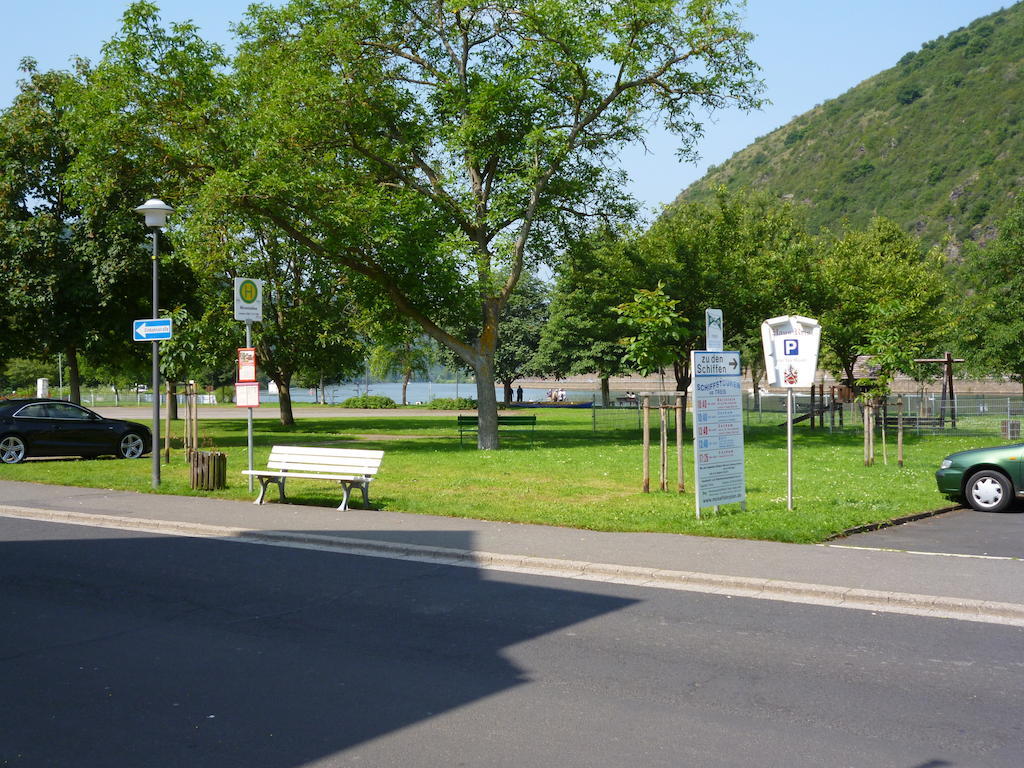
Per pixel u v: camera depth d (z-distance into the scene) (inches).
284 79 927.7
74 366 1245.1
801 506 515.8
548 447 1037.8
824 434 1307.8
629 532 436.5
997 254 1589.6
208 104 934.4
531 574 358.0
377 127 1001.5
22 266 1137.4
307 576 353.1
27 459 876.6
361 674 231.5
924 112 6422.2
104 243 1140.5
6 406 821.9
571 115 1047.6
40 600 311.7
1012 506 567.2
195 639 263.7
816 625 280.2
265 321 1472.7
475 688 220.5
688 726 195.3
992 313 1581.0
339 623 282.2
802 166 7027.6
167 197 1029.2
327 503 546.9
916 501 555.5
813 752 181.3
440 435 1270.9
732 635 268.8
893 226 1929.1
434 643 260.1
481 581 344.8
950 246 4972.9
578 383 4515.3
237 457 873.5
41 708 206.1
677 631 273.1
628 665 239.3
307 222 989.2
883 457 893.2
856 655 248.5
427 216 950.4
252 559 387.9
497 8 1004.6
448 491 605.3
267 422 1643.7
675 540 413.7
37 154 1195.9
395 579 347.6
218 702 210.2
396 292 1013.2
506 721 198.2
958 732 192.2
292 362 1498.5
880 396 897.5
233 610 298.5
